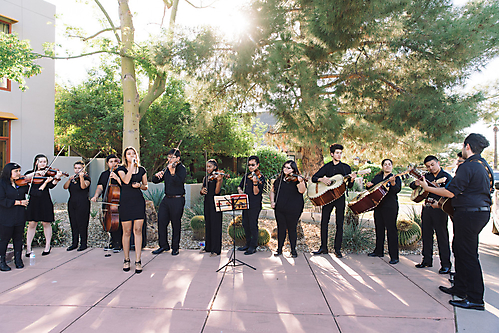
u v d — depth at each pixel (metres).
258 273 4.52
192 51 6.57
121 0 8.12
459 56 5.68
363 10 5.66
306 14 6.46
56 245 6.05
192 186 11.20
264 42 6.38
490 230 7.83
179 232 5.50
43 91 11.51
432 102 5.82
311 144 6.27
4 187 4.54
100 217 6.81
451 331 2.99
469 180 3.41
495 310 3.41
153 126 13.21
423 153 7.87
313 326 3.06
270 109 6.22
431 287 4.04
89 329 2.98
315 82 6.33
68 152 14.50
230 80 7.25
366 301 3.62
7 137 10.64
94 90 13.41
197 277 4.34
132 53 7.73
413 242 5.80
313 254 5.50
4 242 4.57
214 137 13.33
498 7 5.52
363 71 6.58
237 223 6.23
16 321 3.12
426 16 5.98
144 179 4.73
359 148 8.92
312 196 5.34
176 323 3.10
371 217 8.38
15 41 7.14
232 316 3.25
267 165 14.84
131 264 4.91
